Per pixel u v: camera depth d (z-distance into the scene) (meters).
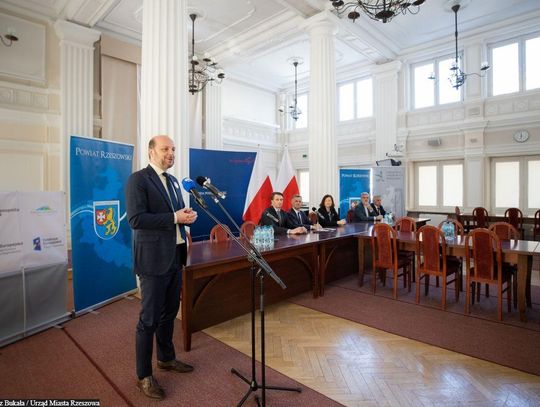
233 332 3.01
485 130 7.67
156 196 2.05
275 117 12.16
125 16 6.59
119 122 7.07
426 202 8.90
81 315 3.37
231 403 1.98
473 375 2.30
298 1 5.94
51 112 6.17
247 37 7.50
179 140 3.80
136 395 2.04
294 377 2.28
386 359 2.53
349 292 4.18
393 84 8.88
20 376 2.26
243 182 5.09
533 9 6.96
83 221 3.44
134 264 2.01
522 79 7.36
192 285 2.66
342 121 10.34
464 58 7.95
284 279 3.80
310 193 6.27
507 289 3.44
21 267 2.89
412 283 4.61
